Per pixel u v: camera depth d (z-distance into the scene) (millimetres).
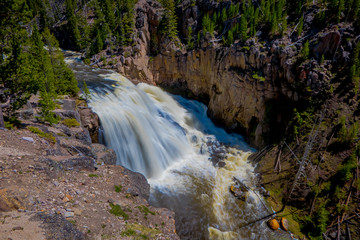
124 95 35000
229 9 43656
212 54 39406
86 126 24891
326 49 28141
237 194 22266
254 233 18516
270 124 31031
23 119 18938
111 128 26641
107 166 18016
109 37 51750
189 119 40125
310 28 31969
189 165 27984
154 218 13742
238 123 36469
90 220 10859
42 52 24719
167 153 29125
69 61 51469
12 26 16297
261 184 23797
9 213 8914
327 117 24859
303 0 36031
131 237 10938
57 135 18812
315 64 27703
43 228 8531
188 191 22641
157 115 36094
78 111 26031
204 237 17984
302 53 28359
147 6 50500
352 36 27266
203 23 44250
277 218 19797
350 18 29016
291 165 23844
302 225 19172
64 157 15227
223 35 41438
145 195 17375
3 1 14578
